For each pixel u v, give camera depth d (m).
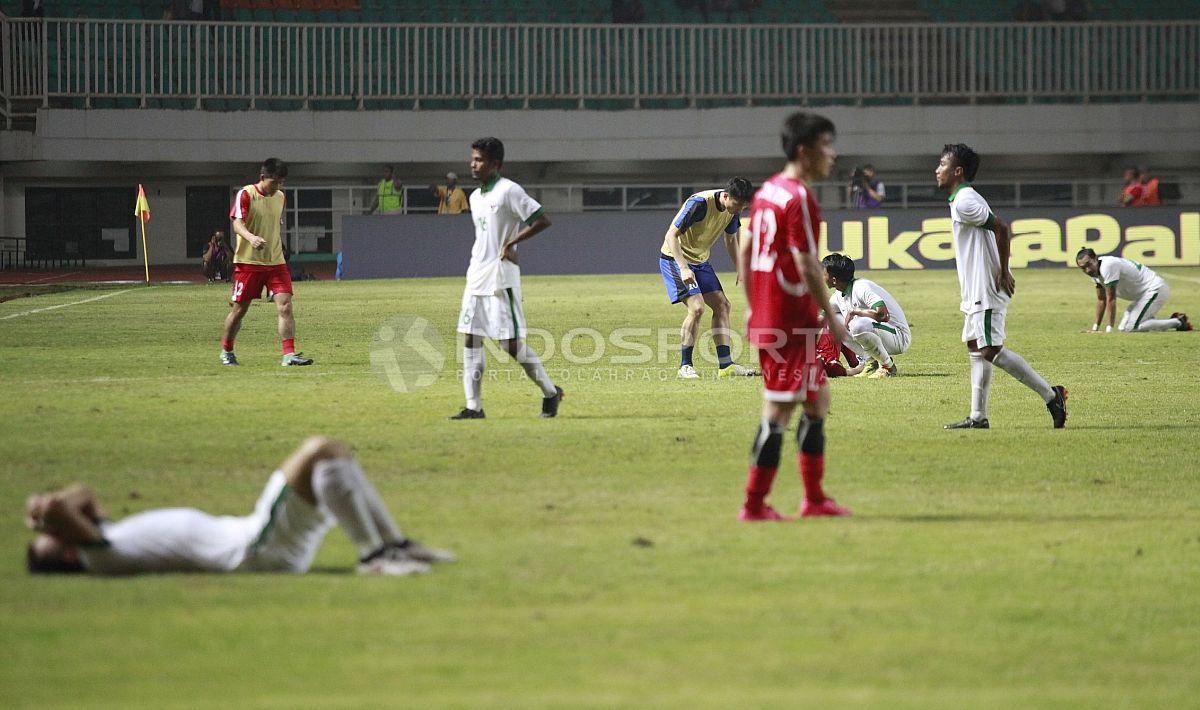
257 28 125.75
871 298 46.16
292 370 47.34
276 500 18.75
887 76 126.25
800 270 22.59
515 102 126.88
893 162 129.00
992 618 17.94
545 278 101.12
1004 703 14.85
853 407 38.62
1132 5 136.62
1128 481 27.61
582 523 23.06
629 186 126.44
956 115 126.31
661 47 128.88
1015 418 36.62
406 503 24.67
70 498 18.72
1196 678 15.80
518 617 17.53
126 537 18.81
